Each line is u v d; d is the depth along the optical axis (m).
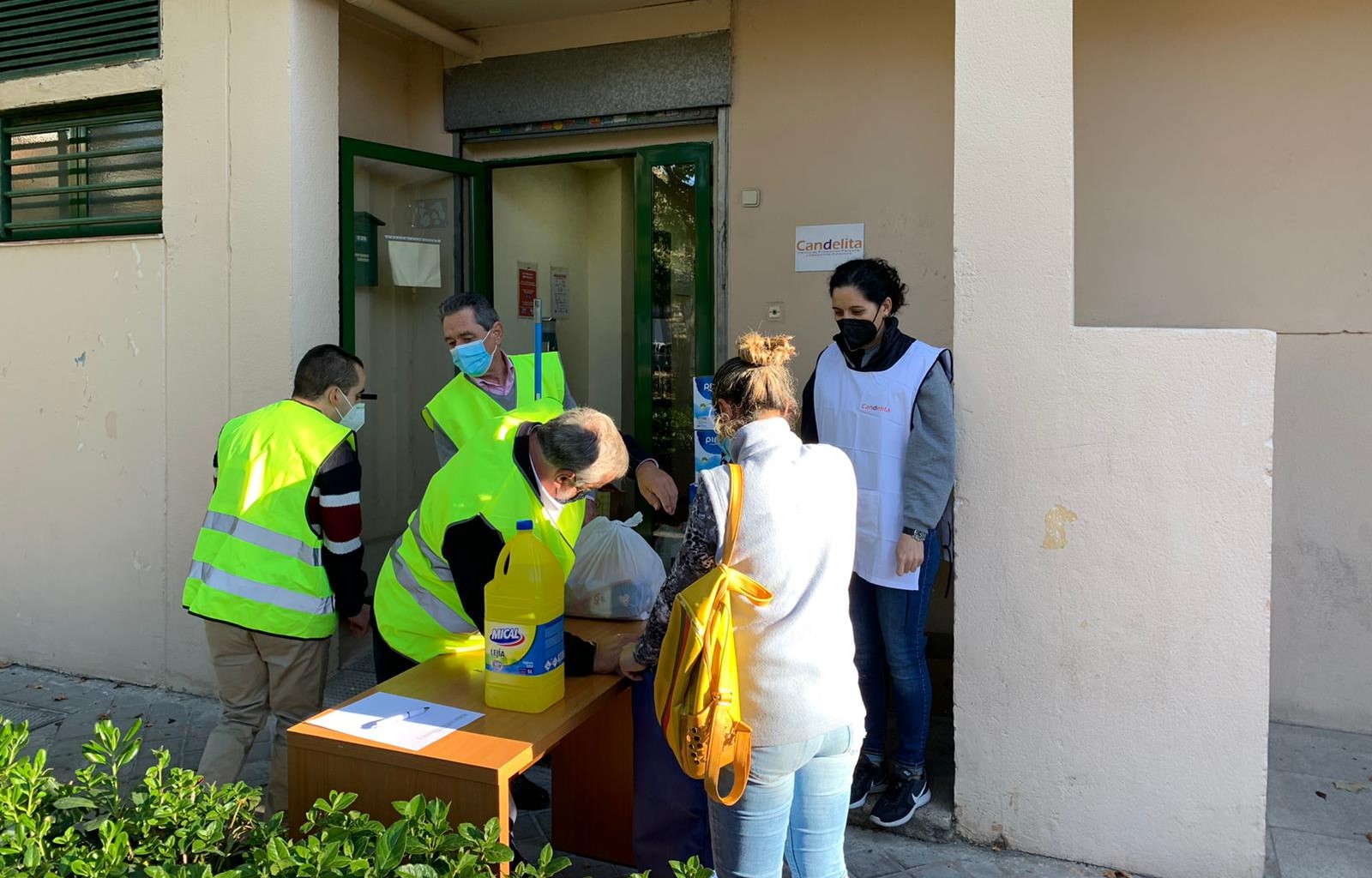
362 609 3.23
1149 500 3.07
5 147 5.10
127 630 4.82
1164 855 3.12
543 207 5.96
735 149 4.82
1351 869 3.13
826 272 4.70
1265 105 4.05
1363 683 4.05
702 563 2.14
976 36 3.16
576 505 2.72
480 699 2.46
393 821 2.18
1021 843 3.27
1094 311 4.32
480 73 5.23
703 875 1.91
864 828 3.44
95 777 2.21
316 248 4.47
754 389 2.26
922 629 3.34
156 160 4.74
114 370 4.75
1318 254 4.03
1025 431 3.17
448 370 5.36
